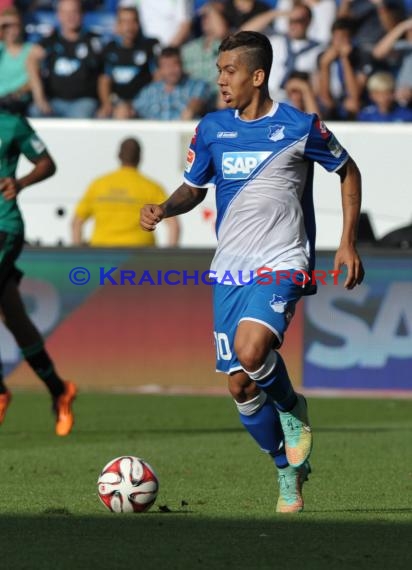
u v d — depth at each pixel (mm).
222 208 18406
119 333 42344
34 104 53844
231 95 18234
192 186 18969
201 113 53562
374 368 41781
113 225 45312
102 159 51312
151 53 54031
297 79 52719
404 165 51156
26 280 42406
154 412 36688
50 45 53906
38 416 35875
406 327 41656
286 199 18094
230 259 18141
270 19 55156
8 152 29391
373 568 13148
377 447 28453
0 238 28766
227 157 18234
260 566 13203
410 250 41469
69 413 30469
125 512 17781
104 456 26859
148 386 42344
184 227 50406
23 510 18125
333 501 19828
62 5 53531
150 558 13656
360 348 41812
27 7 57688
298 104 52688
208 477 23328
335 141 18312
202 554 13938
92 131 51250
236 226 18172
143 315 42250
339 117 53562
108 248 42219
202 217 50312
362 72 54375
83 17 57156
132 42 53812
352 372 41906
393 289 41625
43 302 42438
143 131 51406
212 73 54469
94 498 20016
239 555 13883
